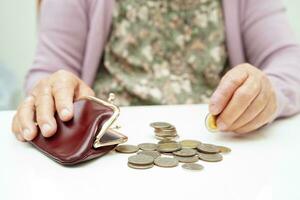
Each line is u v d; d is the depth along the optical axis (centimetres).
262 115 60
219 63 94
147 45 93
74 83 60
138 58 93
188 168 46
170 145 53
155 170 45
